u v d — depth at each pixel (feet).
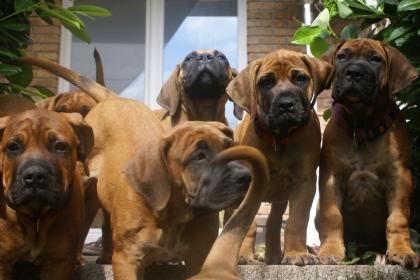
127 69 12.55
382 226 6.55
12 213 5.33
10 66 6.56
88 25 12.55
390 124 6.19
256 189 4.92
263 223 10.16
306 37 7.48
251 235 6.14
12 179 5.08
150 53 12.55
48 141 5.17
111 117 6.15
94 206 6.36
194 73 7.20
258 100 6.07
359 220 6.54
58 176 5.10
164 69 12.55
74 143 5.32
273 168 6.15
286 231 6.06
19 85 7.30
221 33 12.59
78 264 5.88
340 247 6.06
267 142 6.10
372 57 6.11
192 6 12.66
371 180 6.23
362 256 6.26
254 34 12.42
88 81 6.82
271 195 6.32
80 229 5.68
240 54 12.44
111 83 12.51
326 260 5.90
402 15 6.70
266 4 12.48
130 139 5.97
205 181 5.04
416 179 6.84
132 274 5.23
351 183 6.29
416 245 6.38
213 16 12.61
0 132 5.29
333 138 6.28
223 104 7.46
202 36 12.62
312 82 6.09
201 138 5.14
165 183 5.15
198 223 5.43
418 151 6.86
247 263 5.96
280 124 5.83
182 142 5.17
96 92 6.75
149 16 12.60
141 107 6.27
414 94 6.68
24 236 5.34
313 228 9.79
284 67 5.99
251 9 12.48
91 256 7.96
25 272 5.64
